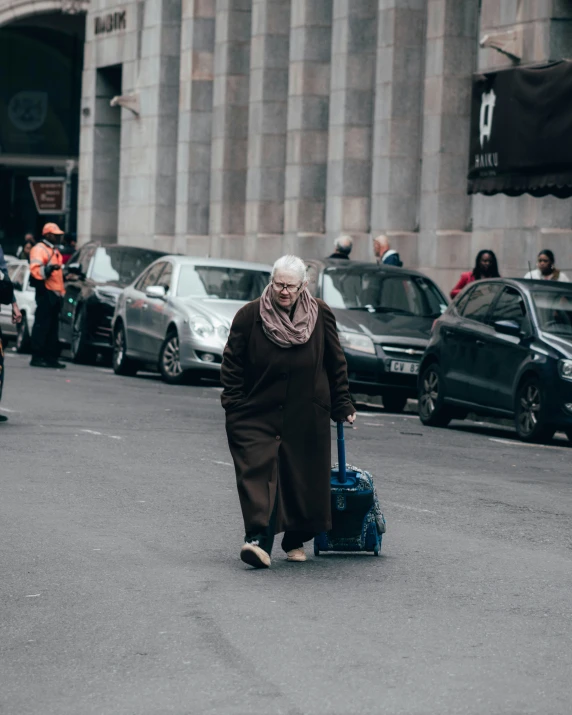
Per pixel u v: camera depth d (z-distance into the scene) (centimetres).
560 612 1045
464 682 858
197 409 2514
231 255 5150
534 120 3294
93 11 6272
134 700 823
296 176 4691
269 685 850
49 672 880
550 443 2280
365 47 4447
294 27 4706
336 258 3266
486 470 1838
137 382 3142
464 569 1198
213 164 5262
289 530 1208
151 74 5753
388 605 1062
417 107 4238
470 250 3894
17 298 3978
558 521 1445
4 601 1062
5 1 6881
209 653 922
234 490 1584
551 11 3469
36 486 1573
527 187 3334
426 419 2514
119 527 1352
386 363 2678
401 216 4244
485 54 3744
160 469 1730
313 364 1208
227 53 5188
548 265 2905
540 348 2231
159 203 5722
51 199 4866
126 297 3378
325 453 1211
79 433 2064
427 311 2859
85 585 1116
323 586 1126
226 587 1117
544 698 828
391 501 1545
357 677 867
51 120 7381
